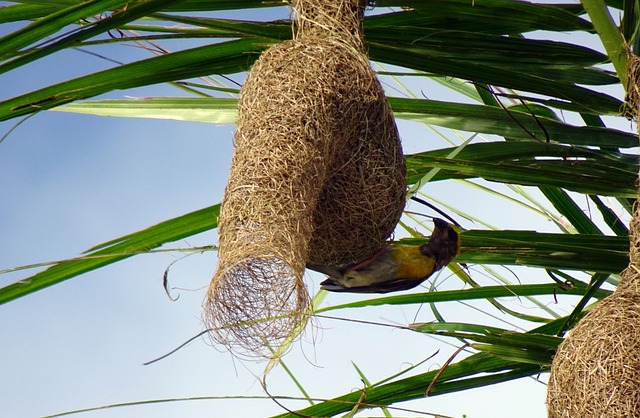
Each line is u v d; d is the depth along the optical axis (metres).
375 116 13.82
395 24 14.22
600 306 13.22
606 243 14.19
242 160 12.70
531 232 14.42
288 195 12.34
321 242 13.98
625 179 14.06
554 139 14.12
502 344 14.07
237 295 11.81
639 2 13.58
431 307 15.15
